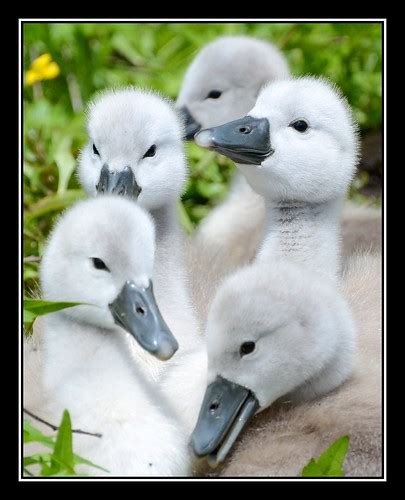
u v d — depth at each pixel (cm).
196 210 1318
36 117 1327
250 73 1244
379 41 1402
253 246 1195
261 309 884
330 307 901
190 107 1260
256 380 888
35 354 960
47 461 834
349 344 905
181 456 867
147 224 898
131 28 1427
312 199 1043
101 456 853
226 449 873
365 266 1061
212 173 1332
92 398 873
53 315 904
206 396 885
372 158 1360
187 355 950
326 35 1419
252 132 1033
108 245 884
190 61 1416
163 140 1041
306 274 922
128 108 1034
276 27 1424
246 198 1241
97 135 1034
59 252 901
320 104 1041
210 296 1049
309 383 905
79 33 1405
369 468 862
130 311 878
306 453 867
